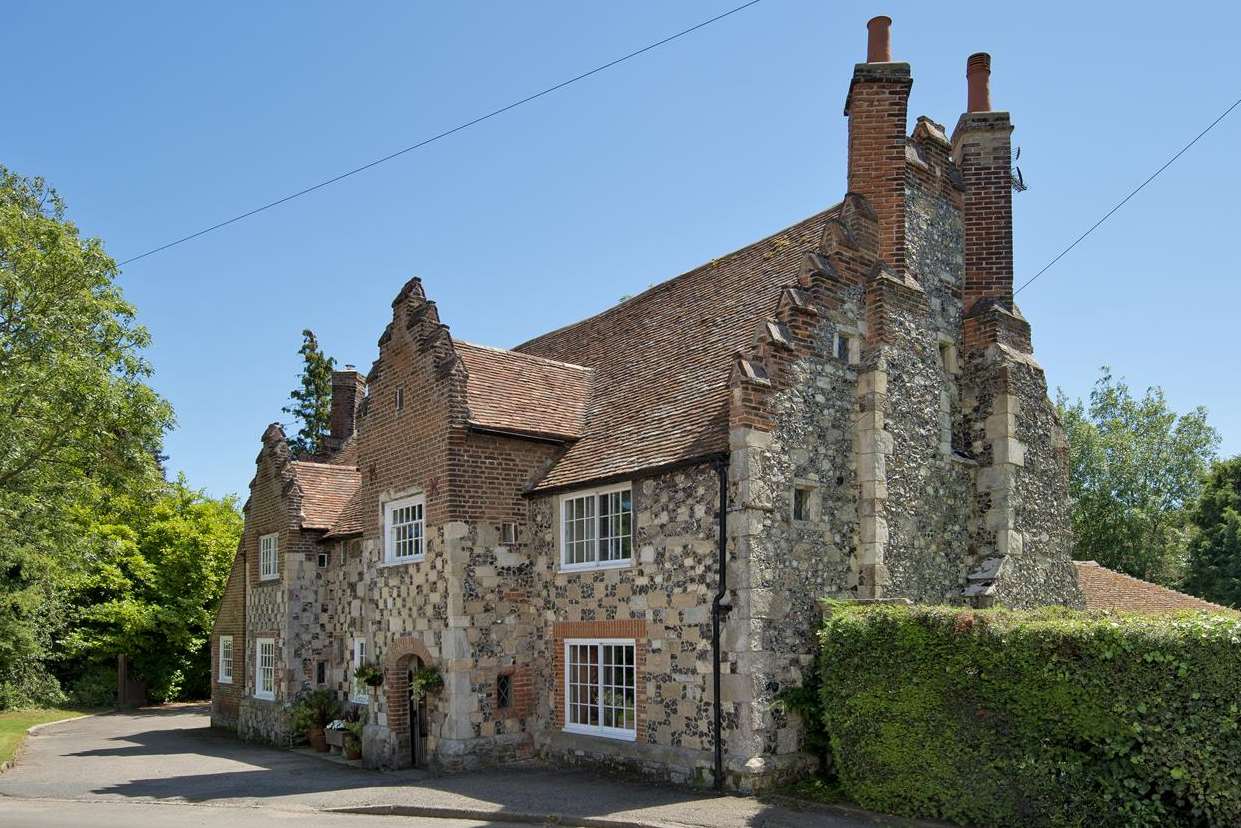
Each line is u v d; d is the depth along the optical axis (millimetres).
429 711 17188
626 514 15914
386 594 18922
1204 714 9414
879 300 15711
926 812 11570
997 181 18062
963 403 17266
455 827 12234
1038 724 10609
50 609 36312
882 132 16688
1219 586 37656
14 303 21859
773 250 18266
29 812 13844
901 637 12055
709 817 11812
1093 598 21109
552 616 17156
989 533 16422
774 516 13898
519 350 25938
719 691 13648
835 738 12805
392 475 19094
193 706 39750
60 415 22109
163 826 12203
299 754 21828
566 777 15297
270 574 26188
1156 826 9672
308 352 51125
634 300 21844
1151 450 41656
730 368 15789
